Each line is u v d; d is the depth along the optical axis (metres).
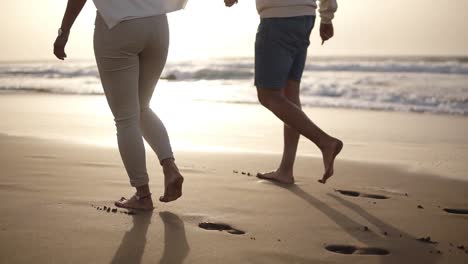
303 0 3.06
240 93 13.15
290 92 3.33
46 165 3.63
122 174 3.37
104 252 1.99
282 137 5.94
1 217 2.38
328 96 12.23
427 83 14.29
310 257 2.03
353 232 2.37
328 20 3.36
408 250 2.15
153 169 3.59
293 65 3.28
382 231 2.40
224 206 2.72
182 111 8.93
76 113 8.32
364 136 6.25
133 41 2.39
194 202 2.77
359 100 11.24
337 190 3.24
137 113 2.52
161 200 2.54
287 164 3.38
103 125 6.72
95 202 2.68
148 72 2.58
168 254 2.00
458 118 8.12
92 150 4.30
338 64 20.28
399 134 6.40
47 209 2.53
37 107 9.45
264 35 3.06
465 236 2.35
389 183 3.52
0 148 4.38
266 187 3.20
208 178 3.40
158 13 2.44
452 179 3.66
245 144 5.39
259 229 2.36
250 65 24.38
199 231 2.29
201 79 20.81
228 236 2.24
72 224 2.30
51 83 17.83
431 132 6.58
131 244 2.09
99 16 2.43
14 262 1.86
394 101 10.95
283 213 2.64
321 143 2.79
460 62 19.28
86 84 16.97
